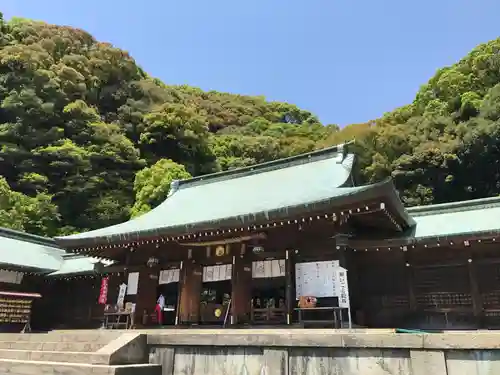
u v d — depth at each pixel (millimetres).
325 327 11500
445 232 12539
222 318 13961
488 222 12734
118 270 16766
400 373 6777
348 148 17188
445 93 53344
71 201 41000
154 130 51125
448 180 41781
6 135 41625
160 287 17406
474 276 12070
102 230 15852
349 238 12609
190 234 13141
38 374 8461
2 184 32531
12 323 16172
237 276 13625
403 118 56156
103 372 7781
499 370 6098
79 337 10852
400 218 12445
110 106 56719
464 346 6359
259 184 17453
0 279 19750
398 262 13109
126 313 15203
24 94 43812
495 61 50531
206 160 54312
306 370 7523
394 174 43844
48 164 41531
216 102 87312
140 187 39844
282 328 11797
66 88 50406
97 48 61781
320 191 12875
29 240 23281
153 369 8656
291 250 12664
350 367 7199
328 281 11844
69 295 21203
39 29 57406
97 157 43750
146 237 13891
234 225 12273
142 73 69688
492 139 39875
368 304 13125
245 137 66062
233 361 8250
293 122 91500
